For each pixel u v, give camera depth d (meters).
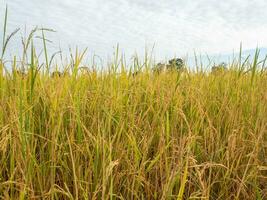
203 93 3.42
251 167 2.58
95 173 2.15
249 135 2.84
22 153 2.07
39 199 2.04
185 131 2.62
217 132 2.73
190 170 2.31
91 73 3.55
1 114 2.46
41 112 2.66
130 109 2.74
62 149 2.33
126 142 2.43
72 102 2.55
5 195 1.91
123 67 3.53
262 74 4.26
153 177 2.39
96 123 2.53
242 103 3.28
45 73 3.24
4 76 2.90
